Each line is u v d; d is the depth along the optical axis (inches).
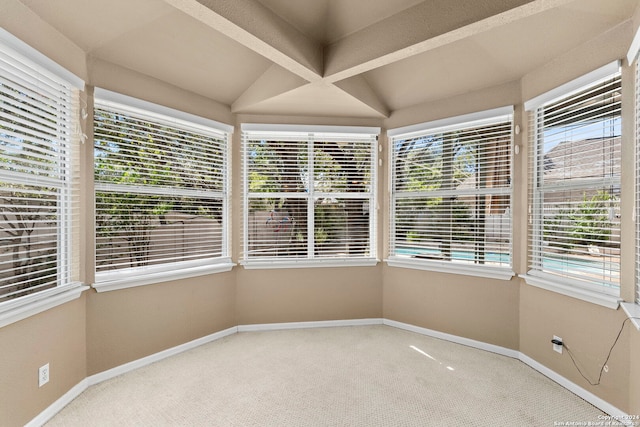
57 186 77.2
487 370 94.0
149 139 98.6
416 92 115.6
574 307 82.7
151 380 88.0
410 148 126.3
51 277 77.8
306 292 128.0
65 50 75.8
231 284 122.0
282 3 76.1
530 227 98.0
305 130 125.4
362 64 83.8
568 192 87.5
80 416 72.6
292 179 128.4
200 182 113.3
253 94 113.3
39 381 69.3
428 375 91.1
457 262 114.3
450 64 101.0
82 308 83.2
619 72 73.2
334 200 131.3
